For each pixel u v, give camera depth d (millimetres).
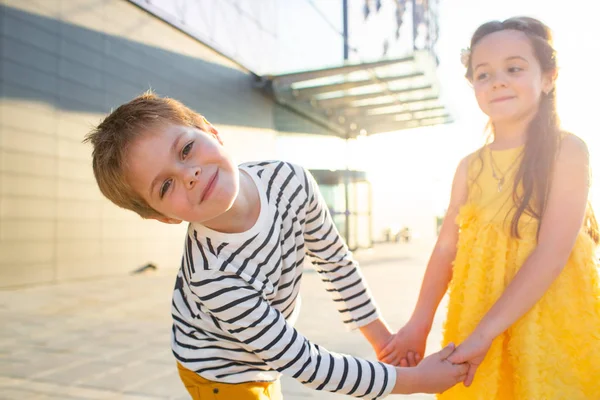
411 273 8234
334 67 11172
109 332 3986
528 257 1283
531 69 1336
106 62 8328
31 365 3094
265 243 1291
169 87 9641
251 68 12047
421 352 1554
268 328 1199
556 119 1365
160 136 1169
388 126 15508
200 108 10406
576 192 1266
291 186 1436
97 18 8195
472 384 1322
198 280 1231
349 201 14312
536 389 1219
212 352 1327
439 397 1472
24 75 7004
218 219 1250
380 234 24984
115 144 1203
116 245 8562
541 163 1306
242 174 1354
